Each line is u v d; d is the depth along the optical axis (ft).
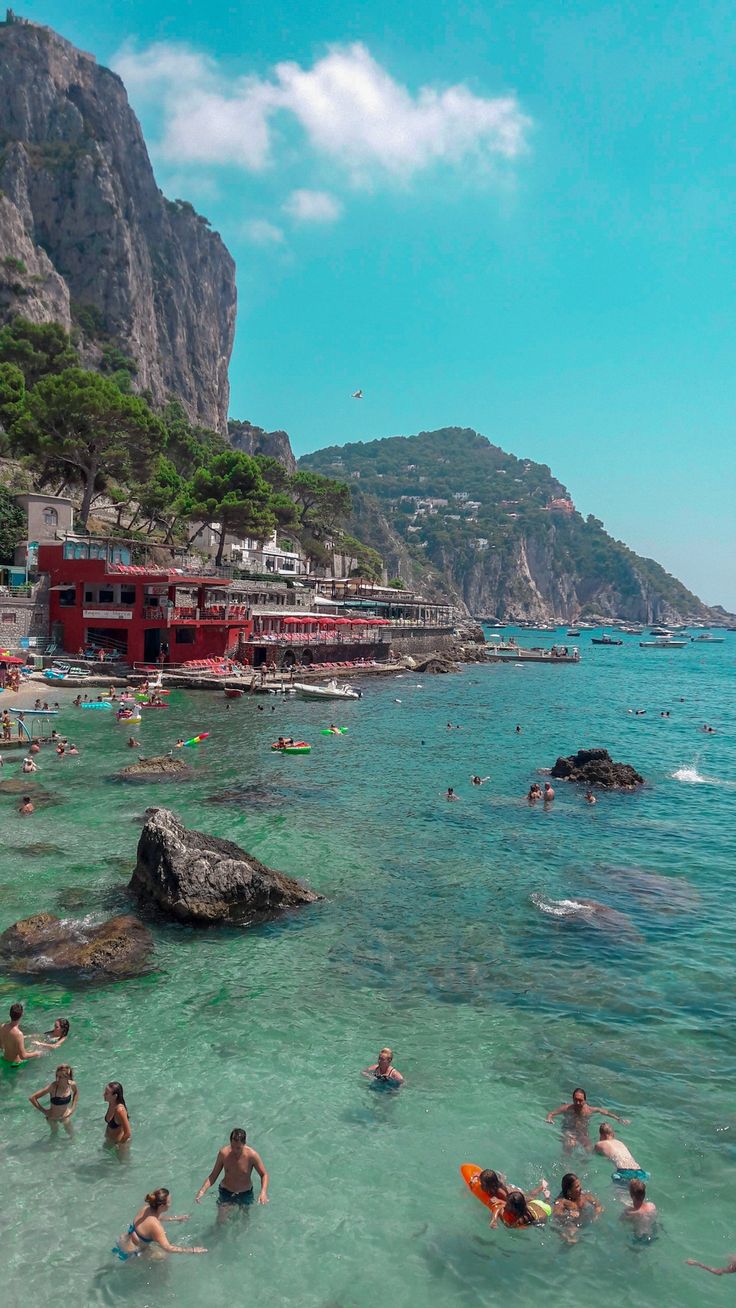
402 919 71.10
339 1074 47.14
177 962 61.26
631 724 205.05
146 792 111.75
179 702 202.39
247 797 111.04
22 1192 37.01
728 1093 46.09
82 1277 32.50
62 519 266.36
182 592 256.52
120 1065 47.39
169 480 347.15
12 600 223.92
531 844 94.84
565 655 457.68
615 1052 50.24
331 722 184.96
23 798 104.12
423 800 114.21
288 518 472.03
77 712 177.06
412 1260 33.91
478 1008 55.57
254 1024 52.54
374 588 463.42
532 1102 44.91
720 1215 36.83
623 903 76.18
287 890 73.77
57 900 71.61
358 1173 38.91
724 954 64.90
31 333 458.09
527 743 168.96
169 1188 37.47
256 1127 42.01
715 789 128.26
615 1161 39.78
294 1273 33.04
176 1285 32.32
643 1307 31.83
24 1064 47.34
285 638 277.64
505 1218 35.78
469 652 424.05
